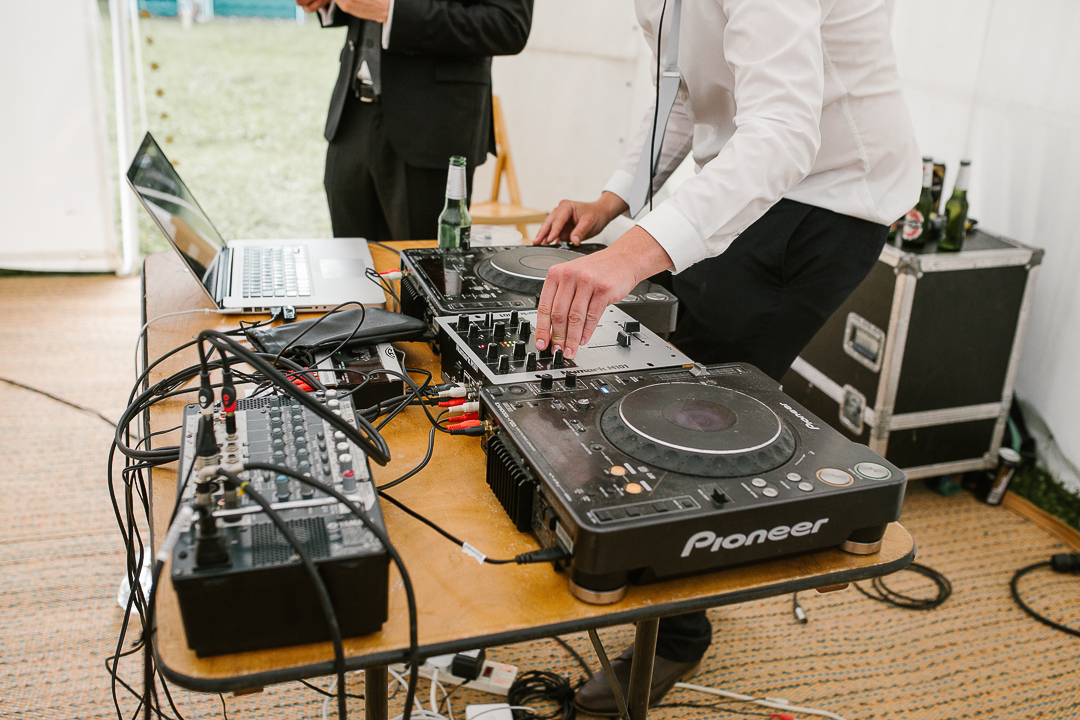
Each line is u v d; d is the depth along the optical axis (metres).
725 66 1.29
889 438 2.36
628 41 3.16
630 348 1.11
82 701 1.62
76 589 1.92
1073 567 2.18
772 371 1.54
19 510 2.18
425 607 0.76
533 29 3.25
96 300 3.52
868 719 1.69
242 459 0.81
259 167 6.57
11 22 3.22
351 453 0.82
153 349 1.28
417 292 1.35
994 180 2.54
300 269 1.59
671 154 1.66
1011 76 2.43
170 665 0.68
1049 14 2.29
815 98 0.99
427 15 1.91
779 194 0.98
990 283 2.25
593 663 1.79
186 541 0.68
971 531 2.37
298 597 0.68
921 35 2.65
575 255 1.44
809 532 0.81
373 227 2.35
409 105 2.10
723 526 0.76
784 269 1.44
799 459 0.85
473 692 1.70
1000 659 1.88
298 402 0.92
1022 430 2.57
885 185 1.41
